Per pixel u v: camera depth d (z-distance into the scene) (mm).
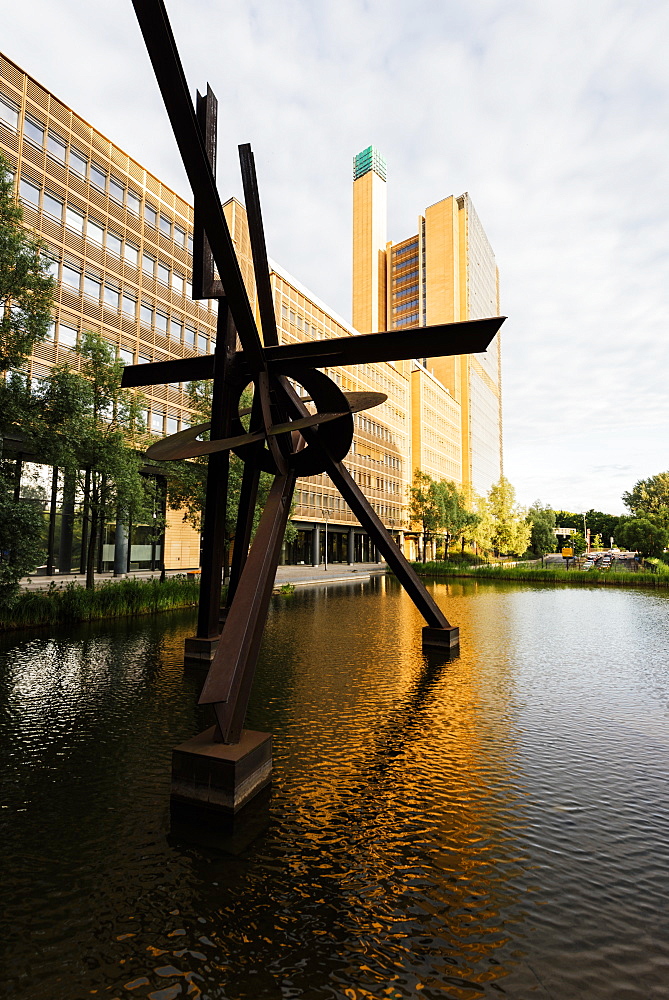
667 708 8180
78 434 15031
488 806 4988
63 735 6742
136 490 17578
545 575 37156
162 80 4793
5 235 12438
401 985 2893
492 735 6918
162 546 32969
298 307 46969
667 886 3811
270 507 7398
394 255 96312
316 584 33312
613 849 4285
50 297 13750
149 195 30703
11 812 4812
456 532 53531
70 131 25609
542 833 4520
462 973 2979
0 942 3207
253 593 6152
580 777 5664
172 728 7000
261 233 9797
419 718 7574
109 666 10312
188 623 15672
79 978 2945
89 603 15906
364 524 11891
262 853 4176
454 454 88375
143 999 2807
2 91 22375
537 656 12141
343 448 10117
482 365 104688
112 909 3516
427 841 4371
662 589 32562
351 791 5277
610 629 16281
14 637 13180
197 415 22906
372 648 12461
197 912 3490
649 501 67562
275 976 2961
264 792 5242
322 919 3432
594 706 8258
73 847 4250
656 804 5066
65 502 26453
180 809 4895
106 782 5438
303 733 6926
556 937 3275
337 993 2844
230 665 5402
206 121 8867
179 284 33094
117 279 28312
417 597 12289
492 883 3822
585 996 2812
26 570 12430
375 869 3982
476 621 17859
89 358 17906
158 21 4438
